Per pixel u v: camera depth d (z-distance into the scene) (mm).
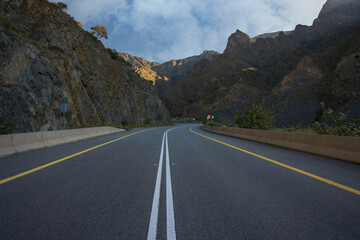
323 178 4641
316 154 7938
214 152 8695
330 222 2562
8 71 15141
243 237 2213
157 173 5102
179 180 4484
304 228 2414
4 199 3273
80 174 4957
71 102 23109
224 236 2232
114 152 8562
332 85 101750
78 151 8805
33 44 20438
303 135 8945
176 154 8125
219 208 3000
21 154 7980
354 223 2535
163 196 3486
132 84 67875
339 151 7020
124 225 2471
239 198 3402
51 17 27734
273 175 4926
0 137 7543
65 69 24750
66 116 21672
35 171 5227
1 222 2498
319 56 147875
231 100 178000
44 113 17891
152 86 99062
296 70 150125
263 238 2191
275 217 2703
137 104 55938
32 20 24406
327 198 3396
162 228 2402
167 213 2818
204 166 5938
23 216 2672
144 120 59312
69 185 4066
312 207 3029
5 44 15773
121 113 42188
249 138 14438
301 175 4914
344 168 5668
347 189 3865
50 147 10195
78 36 41281
